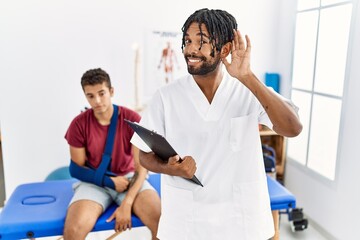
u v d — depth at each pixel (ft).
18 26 8.20
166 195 3.92
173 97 3.74
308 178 8.66
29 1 8.15
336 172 7.57
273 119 3.25
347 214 7.30
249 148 3.67
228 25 3.36
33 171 8.93
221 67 3.66
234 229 3.79
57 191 6.59
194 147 3.67
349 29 7.01
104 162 6.09
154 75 9.20
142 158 3.90
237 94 3.70
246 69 3.18
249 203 3.75
